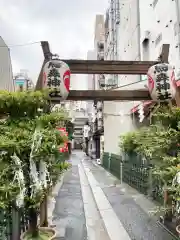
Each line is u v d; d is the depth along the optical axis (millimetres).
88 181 17328
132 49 21125
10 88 15578
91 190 13781
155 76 8273
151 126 6102
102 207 9805
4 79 14047
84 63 9211
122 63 9258
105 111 24844
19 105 4609
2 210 4414
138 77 19016
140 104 16328
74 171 24812
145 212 8664
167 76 8227
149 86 8523
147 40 17031
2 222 4500
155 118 6090
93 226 7660
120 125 22422
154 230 6910
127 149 13211
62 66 7938
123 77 24219
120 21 26516
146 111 14484
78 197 12039
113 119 24094
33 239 4758
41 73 8250
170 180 4629
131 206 9727
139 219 7992
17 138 4242
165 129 5711
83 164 34500
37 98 4656
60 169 5051
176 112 5594
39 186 4281
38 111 4898
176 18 12164
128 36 22672
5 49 14672
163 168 5184
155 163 5754
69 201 11148
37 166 4406
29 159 4293
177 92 8773
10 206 4297
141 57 18125
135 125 19375
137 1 20125
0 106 4574
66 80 7949
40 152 4215
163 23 14062
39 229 5410
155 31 15500
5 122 4551
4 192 3787
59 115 4801
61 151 4906
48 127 4570
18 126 4484
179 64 11695
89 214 9039
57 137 4691
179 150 5535
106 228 7316
